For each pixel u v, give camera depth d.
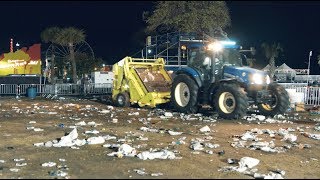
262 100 15.27
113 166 7.80
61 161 8.18
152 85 18.44
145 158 8.41
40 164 7.93
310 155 9.30
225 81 15.34
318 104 21.06
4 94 28.77
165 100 17.95
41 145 9.66
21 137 10.65
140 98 18.33
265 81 15.47
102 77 36.22
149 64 18.89
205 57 16.19
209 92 15.78
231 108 14.85
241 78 15.30
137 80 18.48
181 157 8.66
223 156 8.88
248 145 10.11
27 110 17.58
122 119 14.62
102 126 12.78
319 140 11.14
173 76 18.59
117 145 9.48
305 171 7.96
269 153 9.32
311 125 13.84
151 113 16.61
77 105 19.84
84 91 31.03
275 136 11.40
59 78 41.53
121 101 19.11
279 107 15.62
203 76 16.16
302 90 21.28
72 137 10.11
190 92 16.09
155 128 12.51
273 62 33.00
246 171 7.73
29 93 26.02
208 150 9.37
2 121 13.75
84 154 8.77
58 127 12.38
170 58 21.66
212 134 11.61
